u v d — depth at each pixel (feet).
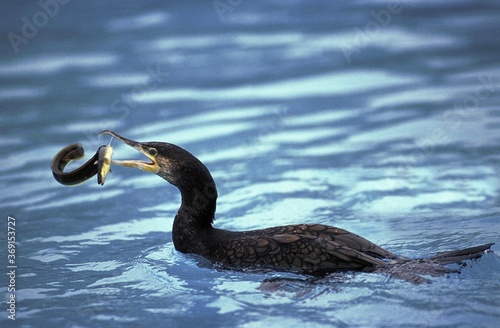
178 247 33.06
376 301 26.66
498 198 39.88
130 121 52.85
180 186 32.83
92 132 50.83
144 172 46.78
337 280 28.22
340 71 62.03
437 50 65.41
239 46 68.18
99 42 69.72
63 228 37.86
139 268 32.09
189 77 61.57
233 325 25.98
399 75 60.44
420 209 38.86
